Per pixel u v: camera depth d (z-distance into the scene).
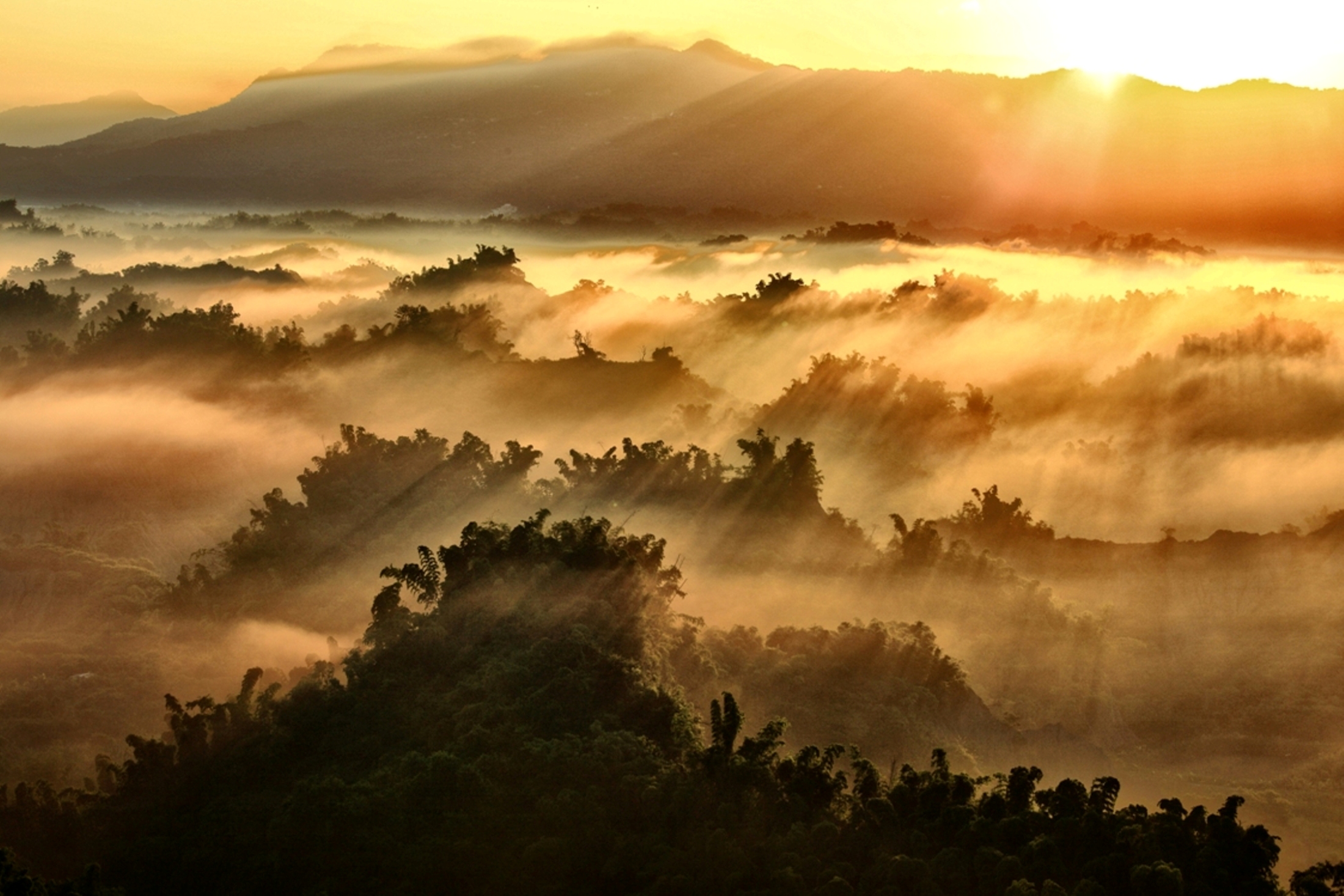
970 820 56.53
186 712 75.50
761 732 61.97
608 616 71.88
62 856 62.44
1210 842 54.75
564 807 57.75
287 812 59.41
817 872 54.62
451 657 71.44
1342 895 54.38
